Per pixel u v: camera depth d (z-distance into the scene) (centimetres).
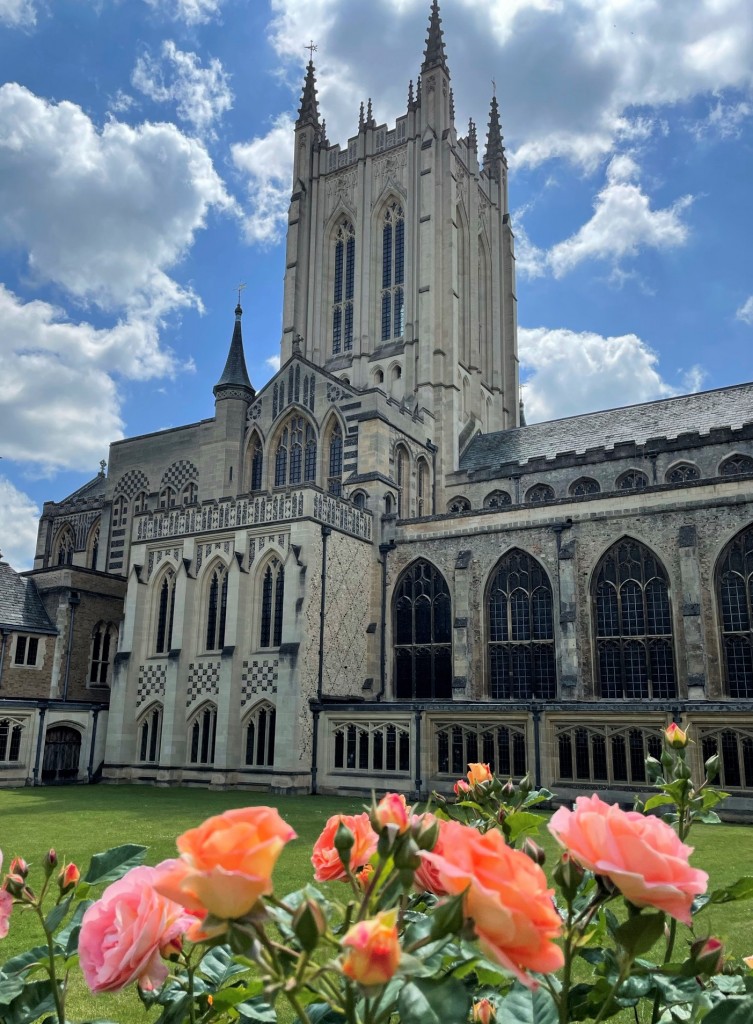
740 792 2873
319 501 4144
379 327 6638
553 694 3950
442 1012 255
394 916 249
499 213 7688
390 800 301
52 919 392
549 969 238
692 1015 365
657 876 263
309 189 7306
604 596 3897
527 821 469
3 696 4453
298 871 1622
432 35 6856
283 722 3750
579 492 4925
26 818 2588
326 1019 360
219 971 408
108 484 6388
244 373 5641
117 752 4244
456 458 5809
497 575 4209
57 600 4862
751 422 4409
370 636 4384
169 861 321
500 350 7338
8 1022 377
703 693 3466
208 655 4159
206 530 4359
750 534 3597
